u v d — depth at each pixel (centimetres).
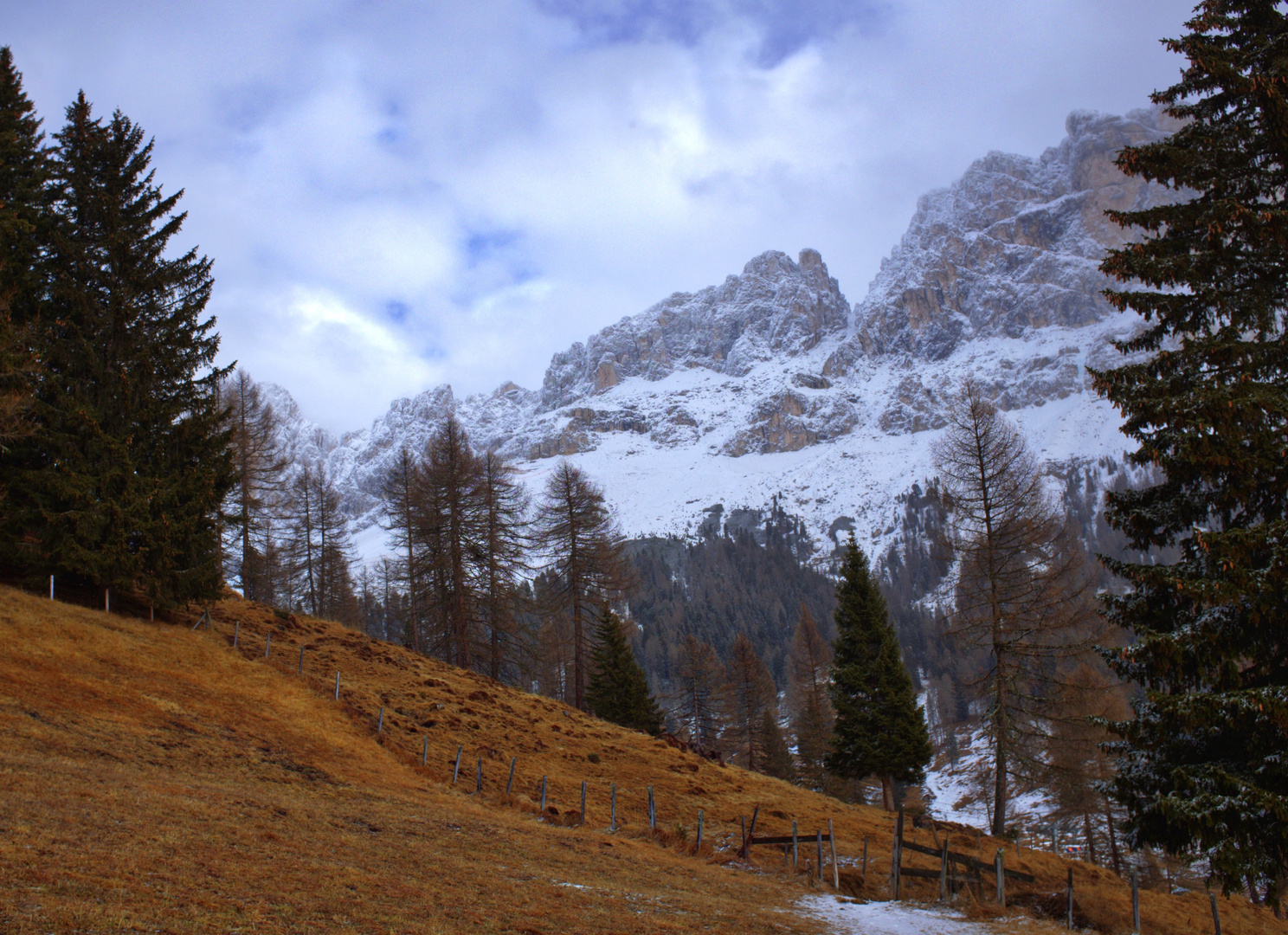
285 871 1270
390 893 1273
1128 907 2059
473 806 2342
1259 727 1266
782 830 2784
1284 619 1245
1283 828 1211
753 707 6256
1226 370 1370
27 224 2822
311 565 5456
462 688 3816
